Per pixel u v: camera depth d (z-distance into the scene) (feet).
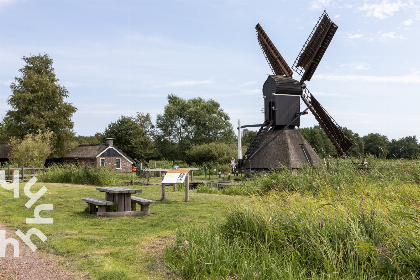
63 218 32.45
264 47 107.55
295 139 89.10
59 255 20.49
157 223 30.01
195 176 119.03
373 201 21.98
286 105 89.51
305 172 49.01
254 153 88.94
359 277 14.05
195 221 30.78
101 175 70.85
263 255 16.98
